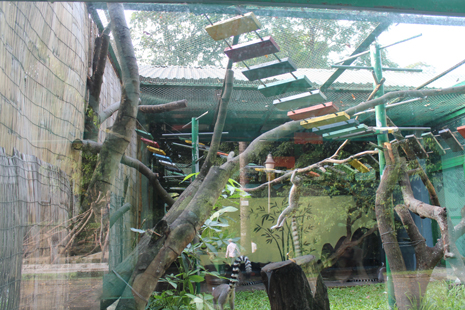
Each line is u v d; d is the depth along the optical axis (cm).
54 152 176
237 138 333
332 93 293
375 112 343
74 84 212
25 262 133
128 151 288
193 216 220
